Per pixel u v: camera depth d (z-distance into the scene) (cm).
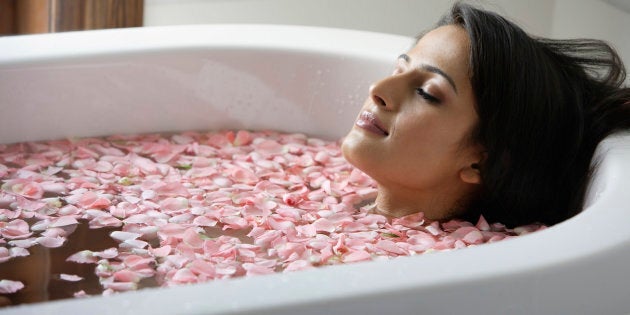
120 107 201
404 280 99
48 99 194
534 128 161
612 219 119
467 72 160
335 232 162
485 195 169
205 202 172
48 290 134
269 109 211
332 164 196
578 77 171
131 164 187
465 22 163
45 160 187
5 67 188
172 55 201
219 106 209
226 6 293
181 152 197
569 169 165
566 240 112
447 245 155
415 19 291
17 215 159
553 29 268
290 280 97
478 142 162
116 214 164
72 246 150
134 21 276
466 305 100
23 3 274
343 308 94
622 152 149
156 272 142
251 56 206
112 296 91
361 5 291
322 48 207
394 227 164
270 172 190
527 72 160
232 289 94
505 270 103
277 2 293
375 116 165
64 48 195
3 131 192
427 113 160
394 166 163
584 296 108
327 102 209
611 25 224
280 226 162
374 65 202
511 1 274
